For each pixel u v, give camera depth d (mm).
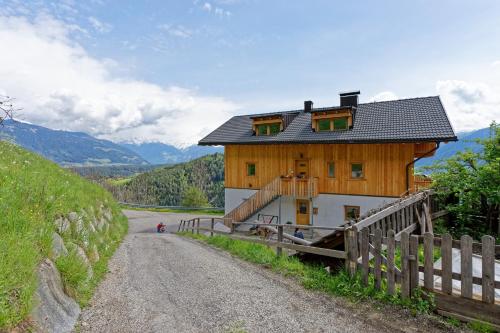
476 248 5230
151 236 17797
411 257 5719
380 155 18203
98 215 11281
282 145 21828
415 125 17719
